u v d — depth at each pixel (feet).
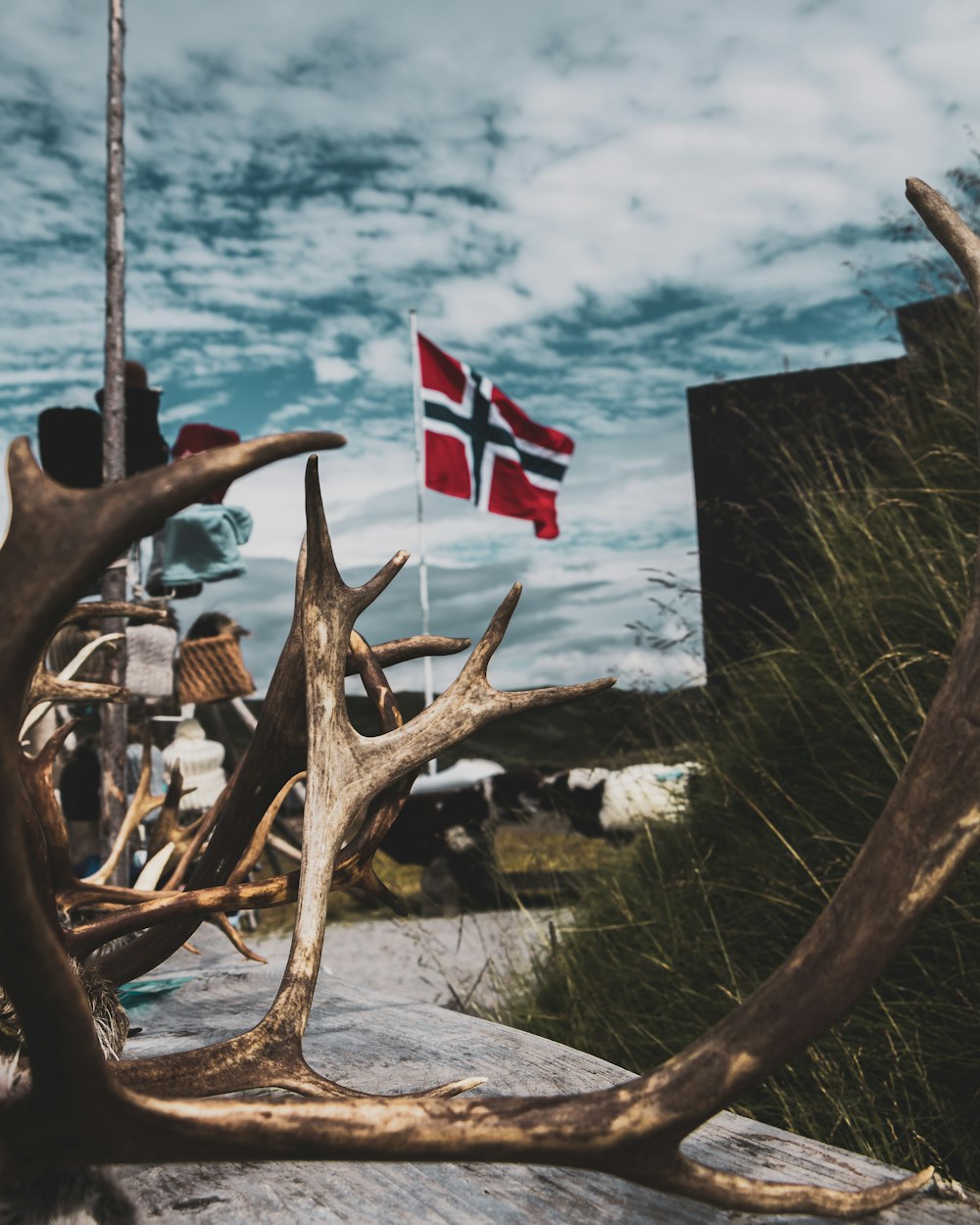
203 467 1.36
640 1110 1.70
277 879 3.22
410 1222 2.28
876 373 15.96
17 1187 2.15
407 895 19.69
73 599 1.33
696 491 16.90
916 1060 6.30
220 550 13.19
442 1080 3.16
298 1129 1.67
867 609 9.71
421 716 3.21
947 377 12.24
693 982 8.82
